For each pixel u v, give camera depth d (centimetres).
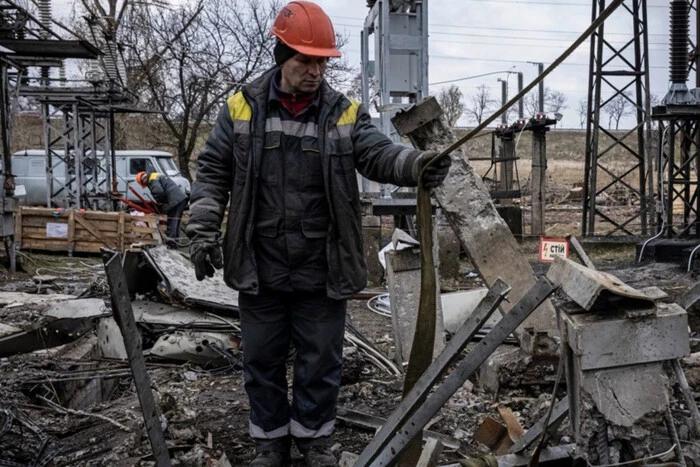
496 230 507
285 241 330
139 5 3009
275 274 333
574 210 2970
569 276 262
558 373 272
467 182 507
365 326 812
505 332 246
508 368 473
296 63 313
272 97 324
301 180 327
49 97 2220
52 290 1162
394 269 575
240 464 377
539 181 2045
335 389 352
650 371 259
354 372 521
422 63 1275
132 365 269
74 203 2320
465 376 251
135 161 2536
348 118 327
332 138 323
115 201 2278
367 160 319
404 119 442
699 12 1498
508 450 330
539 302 240
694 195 1517
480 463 291
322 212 331
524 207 2927
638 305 254
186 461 348
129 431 416
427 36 1273
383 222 2453
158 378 559
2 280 1304
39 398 523
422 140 445
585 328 250
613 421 255
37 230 1702
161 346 602
